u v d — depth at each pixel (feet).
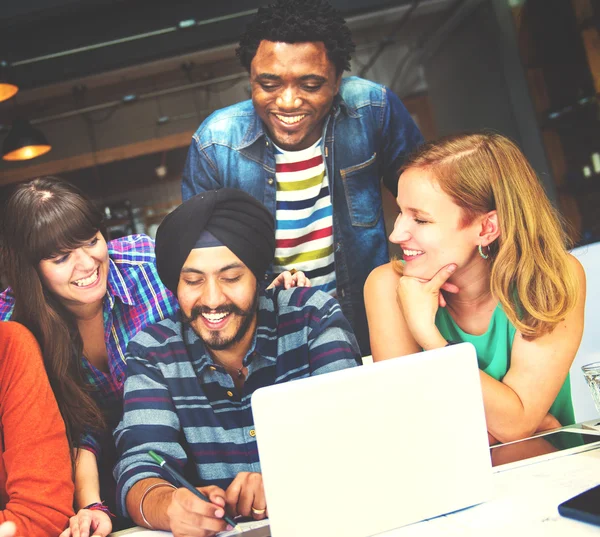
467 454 3.28
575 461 3.81
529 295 5.58
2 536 3.51
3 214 6.22
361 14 8.61
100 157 8.21
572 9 9.39
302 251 7.50
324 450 3.02
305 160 7.51
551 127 9.26
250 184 7.55
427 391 3.22
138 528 4.19
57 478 4.48
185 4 8.30
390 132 7.80
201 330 5.52
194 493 3.59
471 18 8.95
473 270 6.01
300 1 7.32
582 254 6.18
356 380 3.10
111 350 6.49
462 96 8.89
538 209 5.84
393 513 3.12
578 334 5.62
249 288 5.63
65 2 8.20
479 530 2.97
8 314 6.22
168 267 5.66
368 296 6.52
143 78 8.30
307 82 7.39
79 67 8.23
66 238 6.21
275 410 2.97
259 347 5.55
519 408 5.30
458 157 6.01
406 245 6.22
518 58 9.18
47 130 8.18
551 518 2.97
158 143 8.23
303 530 2.97
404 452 3.16
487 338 5.90
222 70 8.27
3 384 4.60
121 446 5.03
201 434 5.23
